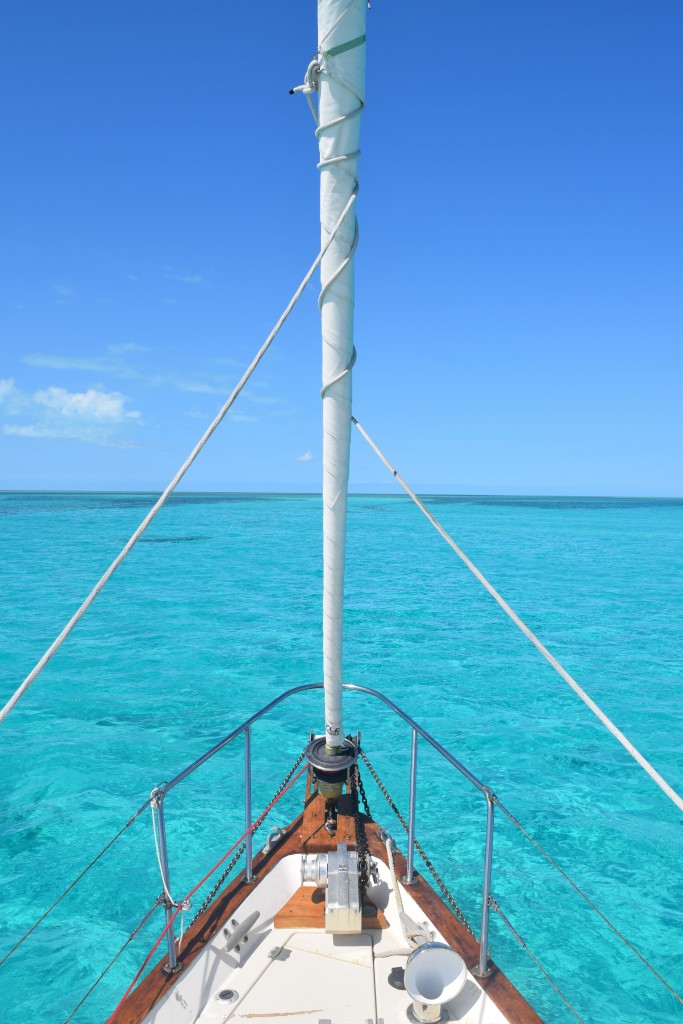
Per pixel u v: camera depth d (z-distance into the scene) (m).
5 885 6.11
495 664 13.52
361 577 25.44
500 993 3.11
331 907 3.43
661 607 19.80
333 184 2.04
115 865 6.45
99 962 5.17
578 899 6.01
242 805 7.71
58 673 12.59
